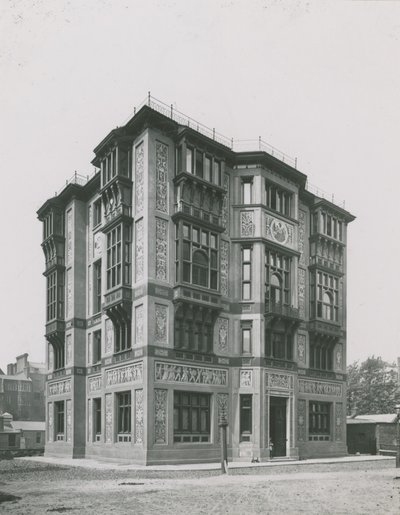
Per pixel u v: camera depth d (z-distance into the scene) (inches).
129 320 1350.9
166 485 797.2
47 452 1749.5
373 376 2913.4
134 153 1405.0
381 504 598.9
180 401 1307.8
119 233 1400.1
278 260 1542.8
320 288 1745.8
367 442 1920.5
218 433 1364.4
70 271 1731.1
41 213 1877.5
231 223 1497.3
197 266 1387.8
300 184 1658.5
